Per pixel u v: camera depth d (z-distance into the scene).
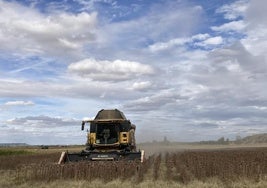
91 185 20.03
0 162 37.03
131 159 24.98
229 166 22.47
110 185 19.89
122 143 26.34
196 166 23.77
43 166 23.20
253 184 19.58
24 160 38.88
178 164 30.39
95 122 26.56
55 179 22.14
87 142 26.56
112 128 26.61
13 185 21.08
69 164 22.78
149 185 19.73
